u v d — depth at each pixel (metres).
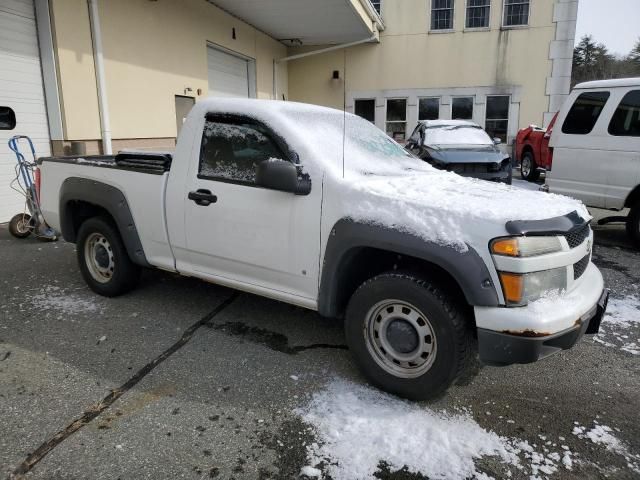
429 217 2.72
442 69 17.25
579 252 2.87
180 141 3.79
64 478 2.32
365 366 3.06
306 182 3.14
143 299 4.52
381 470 2.40
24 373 3.23
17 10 7.53
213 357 3.49
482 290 2.57
